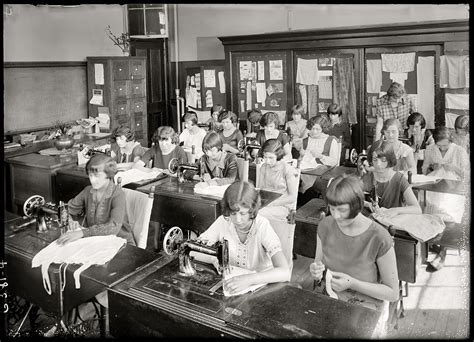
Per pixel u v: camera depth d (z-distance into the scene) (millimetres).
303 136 5602
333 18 6141
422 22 5297
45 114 6219
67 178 4371
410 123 4516
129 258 2299
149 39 7566
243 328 1679
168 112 8016
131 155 4570
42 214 2646
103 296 2494
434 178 3418
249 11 6879
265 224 2225
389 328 2381
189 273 2104
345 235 2131
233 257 2270
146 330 1938
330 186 2062
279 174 3504
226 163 3811
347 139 6047
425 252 3361
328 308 1799
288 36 6312
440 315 2652
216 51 7434
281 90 6566
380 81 5793
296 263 3744
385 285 2061
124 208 2787
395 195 2908
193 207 3412
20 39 5809
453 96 5258
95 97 6793
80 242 2453
